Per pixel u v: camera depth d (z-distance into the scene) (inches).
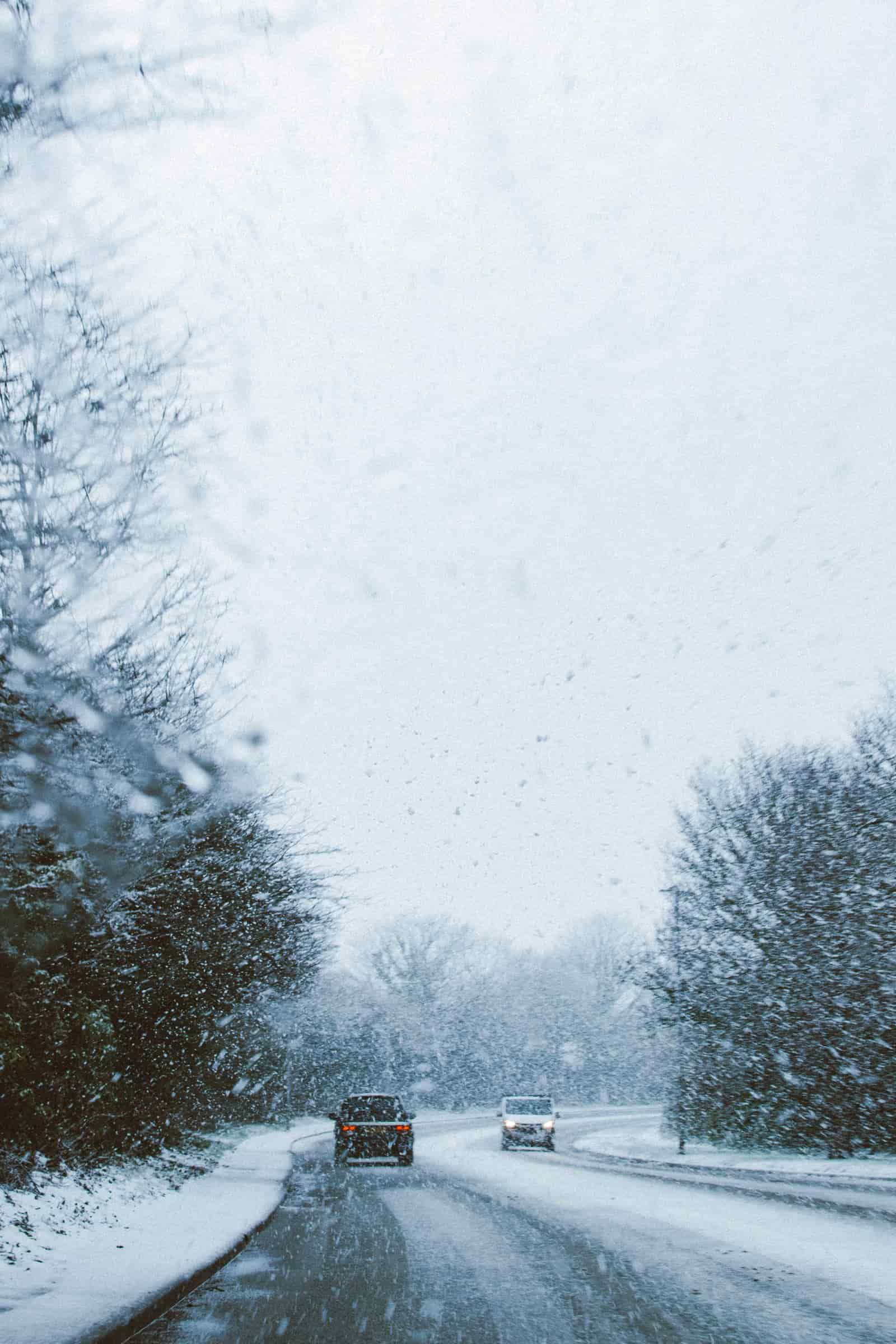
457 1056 2928.2
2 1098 533.6
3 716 226.8
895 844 974.4
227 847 661.3
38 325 225.5
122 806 253.1
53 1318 305.7
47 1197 526.6
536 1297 387.9
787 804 1053.2
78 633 245.3
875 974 949.2
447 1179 924.0
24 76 162.2
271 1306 372.2
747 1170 973.2
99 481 236.7
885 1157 981.2
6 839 249.6
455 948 3036.4
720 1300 374.0
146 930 628.4
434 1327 337.4
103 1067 650.2
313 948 945.5
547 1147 1396.4
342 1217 646.5
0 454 228.2
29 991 533.3
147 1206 620.1
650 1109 2970.0
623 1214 642.2
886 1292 384.5
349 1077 2300.7
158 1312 349.7
